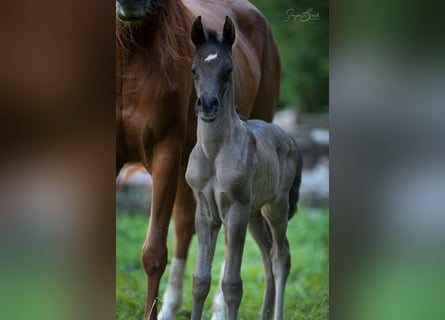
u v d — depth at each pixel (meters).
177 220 18.16
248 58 18.62
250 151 13.80
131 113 15.23
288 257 15.48
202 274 13.74
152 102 15.12
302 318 17.31
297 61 38.81
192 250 24.64
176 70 15.32
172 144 15.37
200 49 13.28
